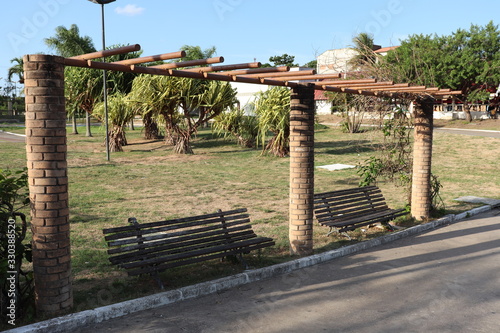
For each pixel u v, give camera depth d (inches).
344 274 267.0
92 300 215.5
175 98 936.9
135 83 962.1
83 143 1206.9
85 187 561.6
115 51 177.0
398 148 429.7
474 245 331.3
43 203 192.7
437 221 395.5
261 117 928.3
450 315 208.8
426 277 261.6
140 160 867.4
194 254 247.6
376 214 370.3
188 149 983.6
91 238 331.6
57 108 193.2
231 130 1100.5
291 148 293.3
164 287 234.2
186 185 592.7
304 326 197.0
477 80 1569.9
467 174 715.4
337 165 799.1
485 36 1590.8
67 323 190.1
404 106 416.2
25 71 188.4
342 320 203.3
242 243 272.5
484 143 1048.2
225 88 949.2
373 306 219.3
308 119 288.8
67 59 196.2
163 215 415.5
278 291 239.0
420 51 1565.0
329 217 347.3
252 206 463.5
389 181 615.2
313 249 310.0
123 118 1019.3
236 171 732.7
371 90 347.6
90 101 1262.3
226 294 234.1
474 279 258.1
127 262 226.8
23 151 944.3
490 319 204.5
